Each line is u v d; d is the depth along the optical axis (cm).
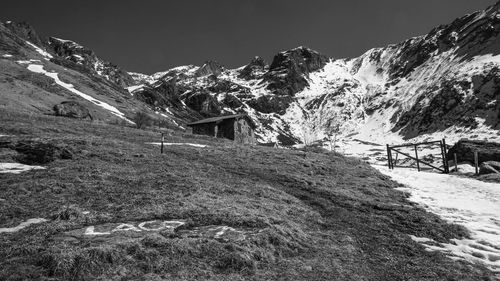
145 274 947
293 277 1043
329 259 1223
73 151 2412
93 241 1080
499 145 3778
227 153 3238
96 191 1686
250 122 7044
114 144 2928
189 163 2589
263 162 2958
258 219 1405
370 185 2580
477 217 1908
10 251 1004
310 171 2803
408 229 1678
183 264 1018
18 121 3828
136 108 14125
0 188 1633
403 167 3888
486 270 1278
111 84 17712
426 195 2397
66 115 6762
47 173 1923
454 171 3425
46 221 1286
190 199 1611
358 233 1580
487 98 18438
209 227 1309
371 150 17262
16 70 10988
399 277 1162
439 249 1454
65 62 17500
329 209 1892
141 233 1180
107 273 934
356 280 1085
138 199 1586
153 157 2648
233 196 1781
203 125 6556
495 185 2620
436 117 19888
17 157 2217
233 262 1051
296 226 1480
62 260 929
